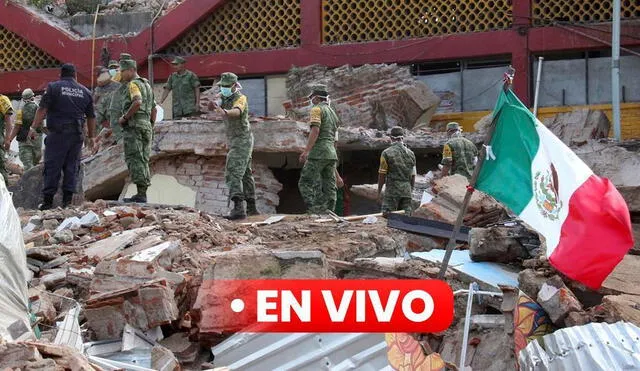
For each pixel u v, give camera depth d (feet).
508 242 37.04
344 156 79.00
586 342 25.63
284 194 75.56
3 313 28.07
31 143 75.10
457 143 60.13
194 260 36.35
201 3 93.15
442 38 86.69
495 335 32.35
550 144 31.22
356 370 29.32
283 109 91.04
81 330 31.42
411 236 46.98
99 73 83.30
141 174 53.67
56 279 35.94
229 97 54.95
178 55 94.32
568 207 30.45
